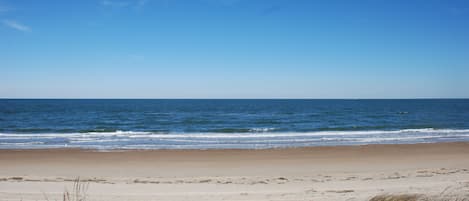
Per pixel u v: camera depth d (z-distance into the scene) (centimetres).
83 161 1413
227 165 1321
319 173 1133
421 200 584
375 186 809
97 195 706
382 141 2173
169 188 808
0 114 5519
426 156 1547
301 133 2700
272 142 2117
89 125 3684
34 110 6788
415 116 5150
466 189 718
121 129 3241
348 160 1436
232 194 718
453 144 1975
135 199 666
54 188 796
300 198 669
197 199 666
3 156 1532
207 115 5484
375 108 8119
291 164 1340
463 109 7438
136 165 1323
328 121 4256
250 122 4088
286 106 9456
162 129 3247
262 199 665
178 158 1492
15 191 753
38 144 2014
